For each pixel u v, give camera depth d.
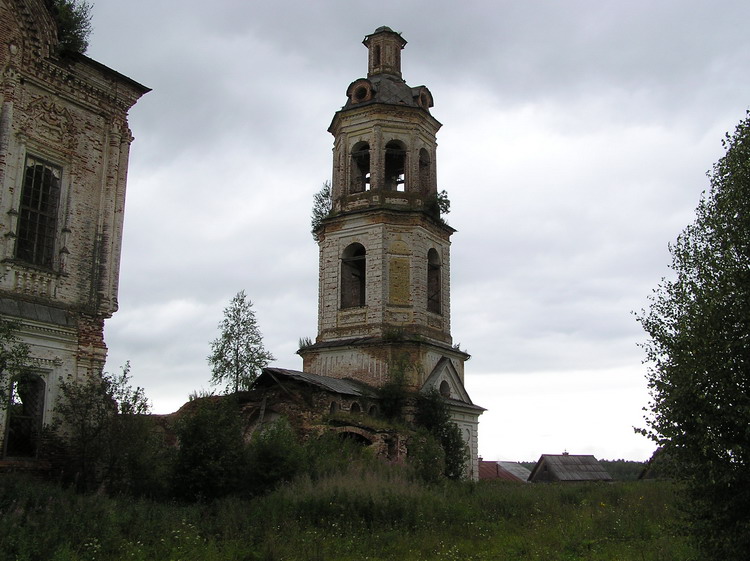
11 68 21.11
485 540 18.31
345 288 40.72
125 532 16.09
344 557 15.95
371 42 44.66
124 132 24.47
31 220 21.58
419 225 40.03
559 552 16.72
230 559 15.13
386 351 37.81
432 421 36.06
